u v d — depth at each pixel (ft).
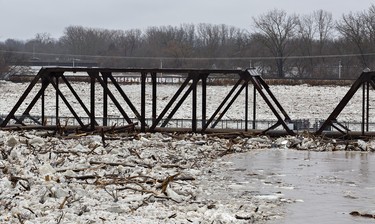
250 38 477.77
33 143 100.58
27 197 60.70
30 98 237.86
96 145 97.35
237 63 452.35
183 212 59.72
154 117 132.16
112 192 65.31
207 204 64.85
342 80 284.82
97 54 541.34
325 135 128.88
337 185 78.95
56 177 70.90
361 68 399.24
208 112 205.87
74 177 72.90
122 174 77.87
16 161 80.43
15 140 96.43
